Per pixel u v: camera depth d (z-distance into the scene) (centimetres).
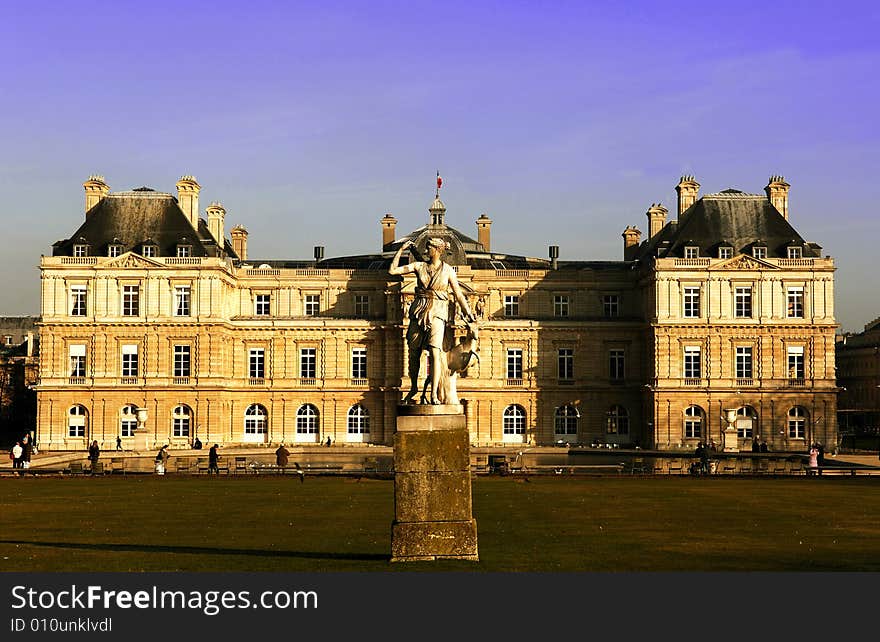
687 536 4725
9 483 8012
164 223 14162
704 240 14000
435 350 3709
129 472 9075
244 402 14325
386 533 4847
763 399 13575
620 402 14362
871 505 6206
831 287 13612
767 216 14162
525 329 14375
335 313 14800
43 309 13712
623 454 12850
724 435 13188
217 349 13825
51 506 6153
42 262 13700
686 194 15125
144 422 13200
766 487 7612
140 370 13738
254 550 4300
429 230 15325
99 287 13738
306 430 14412
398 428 3734
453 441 3725
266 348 14462
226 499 6600
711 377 13612
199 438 13700
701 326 13600
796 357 13650
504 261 15888
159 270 13750
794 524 5206
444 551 3731
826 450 13500
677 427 13575
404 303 14200
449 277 3744
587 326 14400
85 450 13550
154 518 5506
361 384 14400
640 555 4141
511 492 7088
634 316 14725
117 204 14275
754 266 13650
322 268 16062
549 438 14338
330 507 6072
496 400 14338
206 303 13762
